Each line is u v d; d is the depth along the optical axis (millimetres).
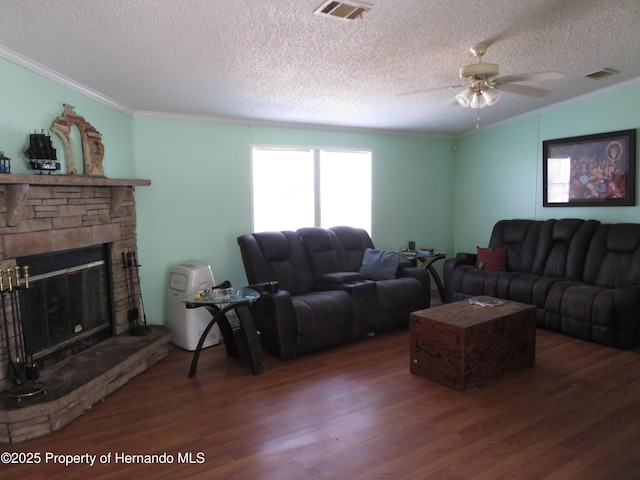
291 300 3592
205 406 2758
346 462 2145
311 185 5043
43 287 2918
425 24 2557
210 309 3580
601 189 4566
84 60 2730
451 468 2086
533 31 2791
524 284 4371
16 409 2332
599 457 2160
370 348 3844
